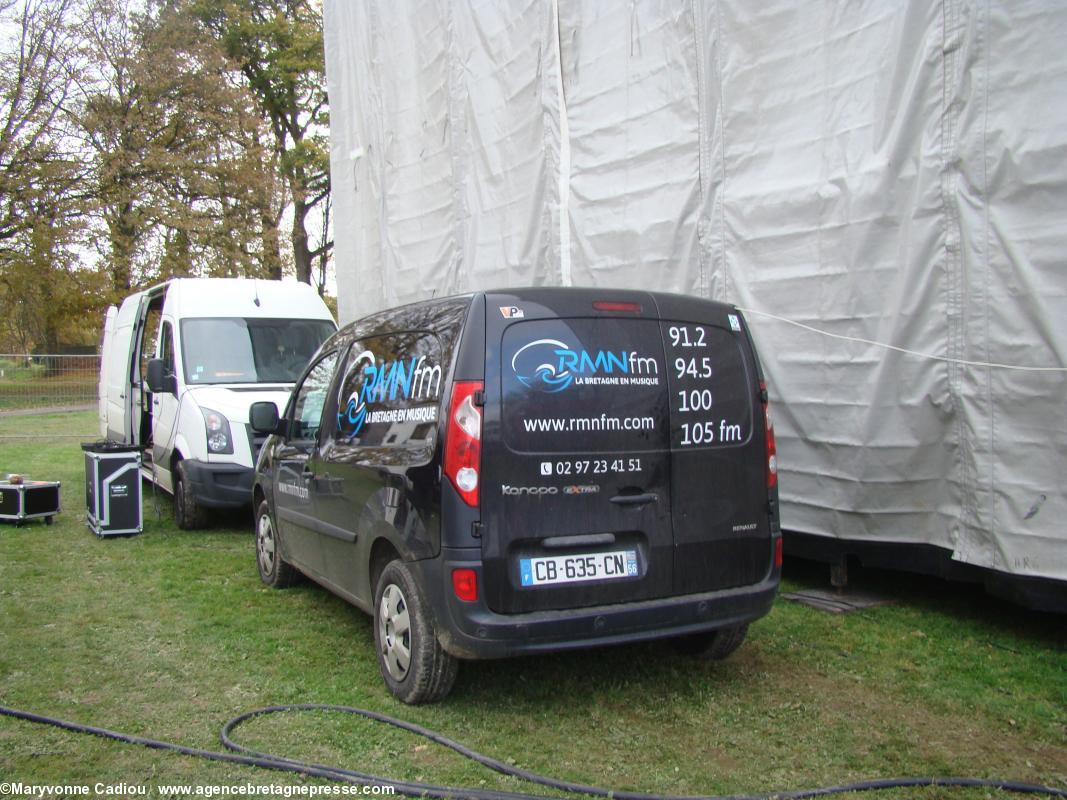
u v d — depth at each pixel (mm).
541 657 4961
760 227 6293
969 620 5543
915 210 5312
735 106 6453
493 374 3936
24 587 6527
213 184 28406
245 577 6883
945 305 5223
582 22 7910
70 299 27984
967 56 5035
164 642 5293
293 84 32219
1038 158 4754
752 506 4379
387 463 4367
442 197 10047
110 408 12359
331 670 4820
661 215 7062
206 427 8367
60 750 3836
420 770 3643
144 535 8461
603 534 4020
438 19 9945
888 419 5547
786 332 6133
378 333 5027
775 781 3551
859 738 3941
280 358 9414
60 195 26172
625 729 4047
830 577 6449
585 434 4027
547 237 8273
